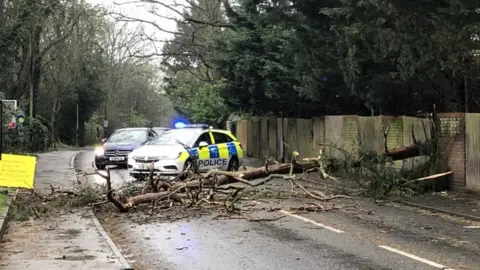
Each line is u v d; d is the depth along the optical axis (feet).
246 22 78.54
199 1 122.11
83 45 163.63
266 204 43.62
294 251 27.61
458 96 56.03
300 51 56.24
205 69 142.31
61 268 23.75
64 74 162.30
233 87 86.33
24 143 111.14
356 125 67.10
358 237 30.99
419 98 60.59
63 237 30.68
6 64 81.10
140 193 43.34
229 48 80.38
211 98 127.03
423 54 40.83
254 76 79.46
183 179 49.14
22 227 33.73
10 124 81.51
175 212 39.86
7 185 41.68
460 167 48.75
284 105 84.74
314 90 64.03
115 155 76.33
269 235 31.71
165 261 25.90
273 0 51.34
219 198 44.73
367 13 41.01
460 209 39.99
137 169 56.18
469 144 47.65
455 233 32.19
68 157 99.76
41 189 50.47
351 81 52.70
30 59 113.91
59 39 130.31
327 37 52.34
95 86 192.95
